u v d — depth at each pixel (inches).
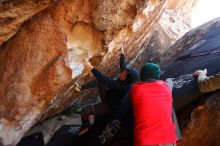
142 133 123.9
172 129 126.6
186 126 153.9
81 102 268.8
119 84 164.2
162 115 126.0
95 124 190.1
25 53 141.4
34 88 153.0
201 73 158.2
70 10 139.2
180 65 199.2
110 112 182.4
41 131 230.8
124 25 159.5
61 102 219.1
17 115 155.9
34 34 138.5
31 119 167.2
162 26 354.0
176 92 161.2
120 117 157.4
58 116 248.8
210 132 151.6
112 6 147.2
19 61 142.5
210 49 189.5
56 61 149.6
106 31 156.3
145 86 130.3
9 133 159.8
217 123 149.6
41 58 144.7
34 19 136.0
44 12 136.0
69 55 153.2
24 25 136.2
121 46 198.1
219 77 143.9
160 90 130.3
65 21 141.6
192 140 153.9
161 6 217.8
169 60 250.8
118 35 172.7
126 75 163.9
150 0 175.0
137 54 293.4
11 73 144.3
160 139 123.3
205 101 153.1
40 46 141.9
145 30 229.6
